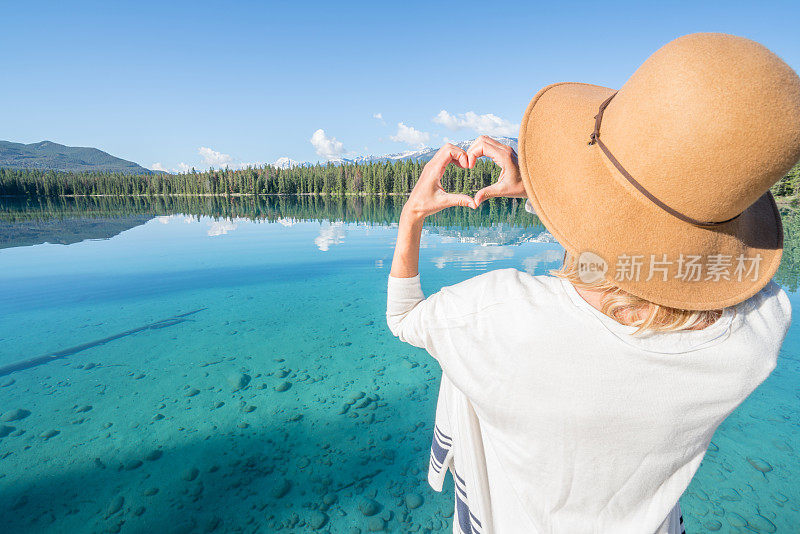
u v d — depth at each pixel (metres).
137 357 4.83
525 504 0.61
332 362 4.66
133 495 2.60
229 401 3.80
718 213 0.47
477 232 15.07
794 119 0.41
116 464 2.91
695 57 0.44
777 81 0.41
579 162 0.56
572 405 0.52
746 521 2.29
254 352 4.96
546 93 0.67
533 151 0.62
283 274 9.17
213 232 17.77
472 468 0.77
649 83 0.47
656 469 0.54
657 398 0.51
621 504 0.56
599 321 0.51
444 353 0.59
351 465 2.87
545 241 12.66
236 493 2.61
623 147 0.50
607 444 0.53
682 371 0.50
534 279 0.59
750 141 0.41
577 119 0.59
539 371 0.52
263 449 3.07
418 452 3.01
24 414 3.61
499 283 0.59
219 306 6.85
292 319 6.16
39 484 2.71
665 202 0.48
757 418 3.31
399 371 4.41
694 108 0.42
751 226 0.57
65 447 3.12
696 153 0.43
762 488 2.55
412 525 2.33
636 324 0.51
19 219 26.25
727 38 0.46
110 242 14.49
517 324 0.54
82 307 6.80
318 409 3.64
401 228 0.70
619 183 0.51
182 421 3.47
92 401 3.82
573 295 0.53
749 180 0.43
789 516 2.32
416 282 0.72
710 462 2.80
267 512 2.44
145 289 7.97
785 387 3.80
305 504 2.50
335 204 49.84
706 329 0.52
